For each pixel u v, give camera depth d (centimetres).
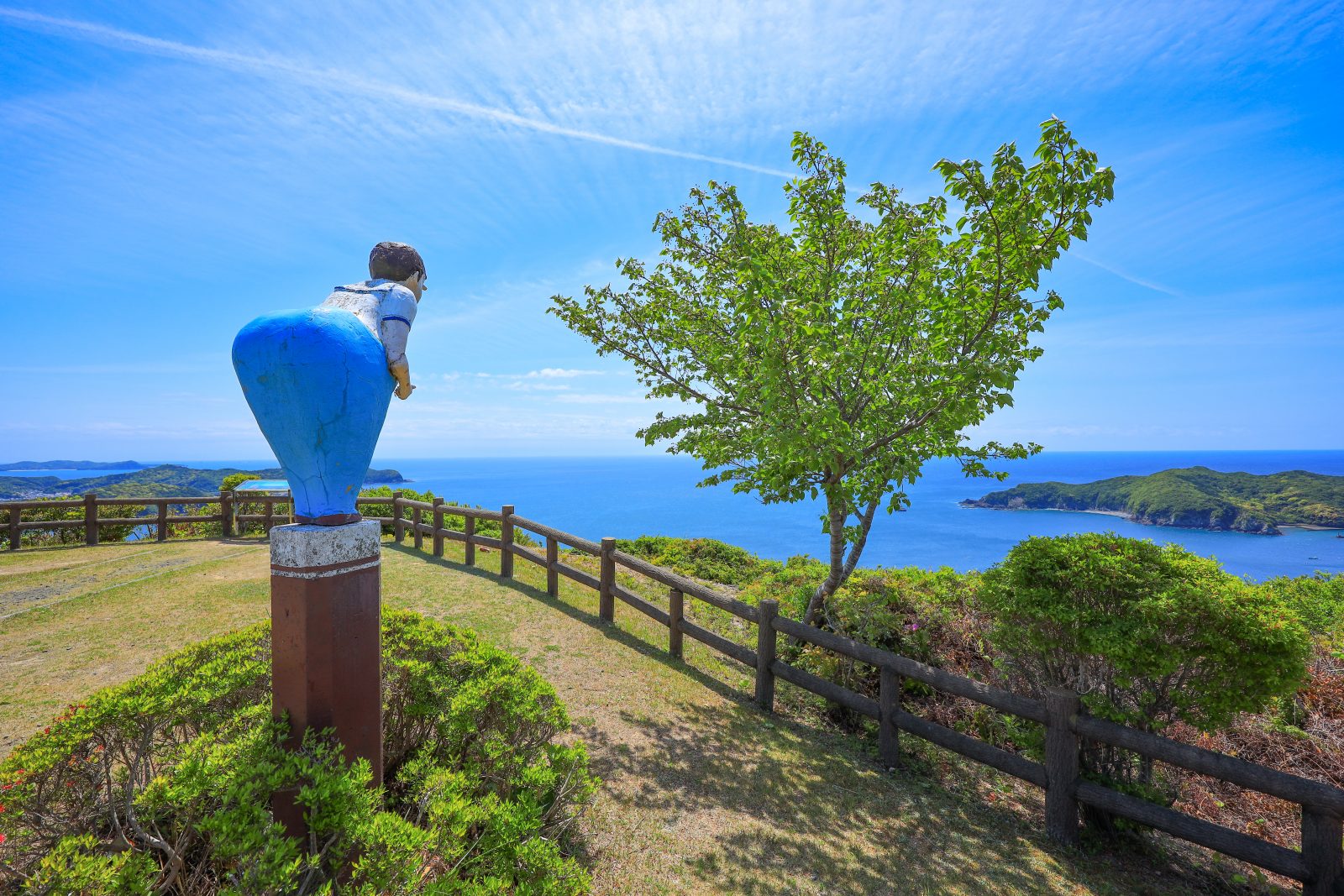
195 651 320
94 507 1098
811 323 499
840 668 551
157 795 214
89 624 597
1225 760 309
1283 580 700
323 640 225
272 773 210
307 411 221
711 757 423
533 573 940
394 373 256
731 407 630
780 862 314
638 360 667
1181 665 354
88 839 193
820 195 566
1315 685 489
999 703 391
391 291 262
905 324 561
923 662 566
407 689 322
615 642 637
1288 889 336
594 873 290
